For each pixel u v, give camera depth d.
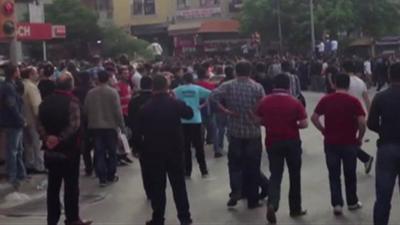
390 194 7.59
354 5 53.12
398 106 7.57
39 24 36.50
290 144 9.04
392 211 9.20
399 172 7.67
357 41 55.25
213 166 13.94
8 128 11.80
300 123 9.10
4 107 11.70
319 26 50.94
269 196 8.97
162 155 8.66
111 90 12.28
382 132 7.67
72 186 8.96
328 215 9.24
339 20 50.81
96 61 19.25
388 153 7.57
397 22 55.47
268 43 53.47
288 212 9.52
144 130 8.70
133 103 11.98
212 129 15.61
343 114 9.06
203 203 10.40
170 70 17.81
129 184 12.40
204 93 12.56
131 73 16.70
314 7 51.75
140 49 51.12
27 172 13.24
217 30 58.88
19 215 10.20
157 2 64.81
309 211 9.54
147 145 8.68
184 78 12.74
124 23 65.88
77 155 8.91
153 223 8.77
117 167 14.26
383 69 35.41
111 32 51.75
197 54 58.00
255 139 9.74
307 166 13.27
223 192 11.20
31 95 12.95
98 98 12.23
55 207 8.97
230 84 9.77
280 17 52.00
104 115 12.24
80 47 50.56
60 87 8.91
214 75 18.39
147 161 8.70
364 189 10.77
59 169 8.84
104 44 50.94
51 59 47.59
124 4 65.94
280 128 9.05
